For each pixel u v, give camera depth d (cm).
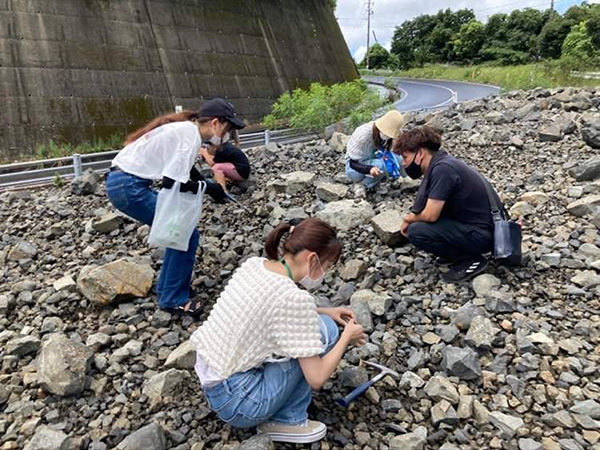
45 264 402
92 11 1205
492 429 216
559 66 1930
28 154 1016
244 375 190
